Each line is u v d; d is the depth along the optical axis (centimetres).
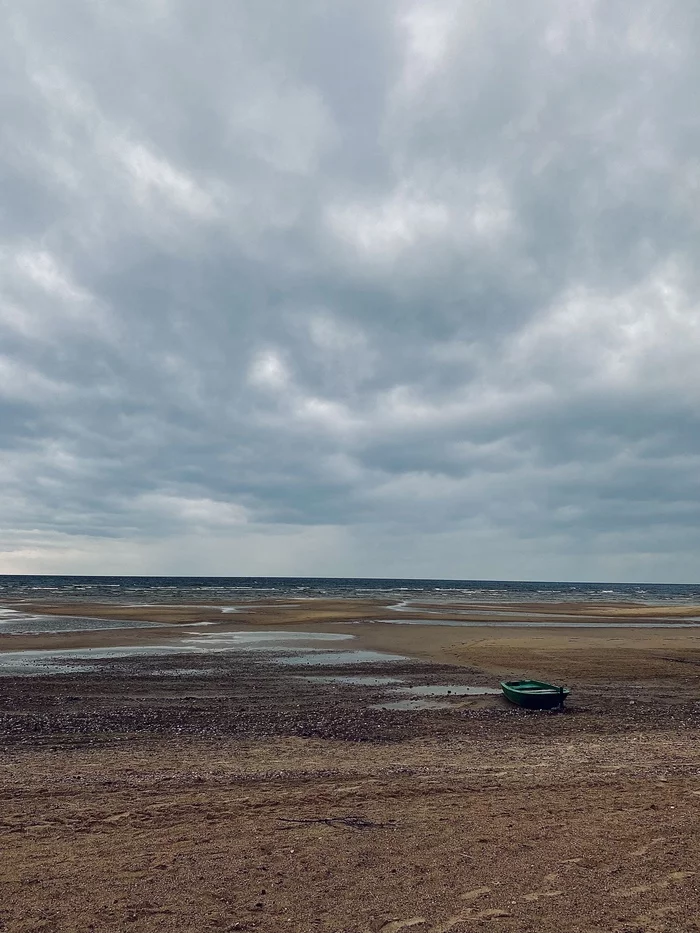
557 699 2098
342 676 2769
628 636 4366
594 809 1048
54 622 5194
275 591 12544
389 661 3206
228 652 3541
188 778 1232
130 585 16000
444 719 1928
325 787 1175
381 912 703
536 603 9188
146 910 706
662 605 9044
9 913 698
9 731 1727
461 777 1243
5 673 2802
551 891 751
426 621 5584
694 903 721
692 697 2344
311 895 743
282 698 2284
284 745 1580
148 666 3017
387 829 957
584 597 12300
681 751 1501
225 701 2219
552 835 929
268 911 706
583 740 1647
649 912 701
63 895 742
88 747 1559
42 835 933
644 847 881
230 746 1566
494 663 3138
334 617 5881
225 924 678
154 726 1811
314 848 883
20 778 1238
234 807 1059
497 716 1980
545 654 3431
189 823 984
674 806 1060
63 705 2123
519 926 672
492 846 888
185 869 813
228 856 855
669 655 3397
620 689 2488
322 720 1902
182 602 8019
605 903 721
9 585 14650
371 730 1772
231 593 11169
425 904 720
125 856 855
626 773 1277
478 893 746
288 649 3675
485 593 13725
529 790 1155
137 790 1156
